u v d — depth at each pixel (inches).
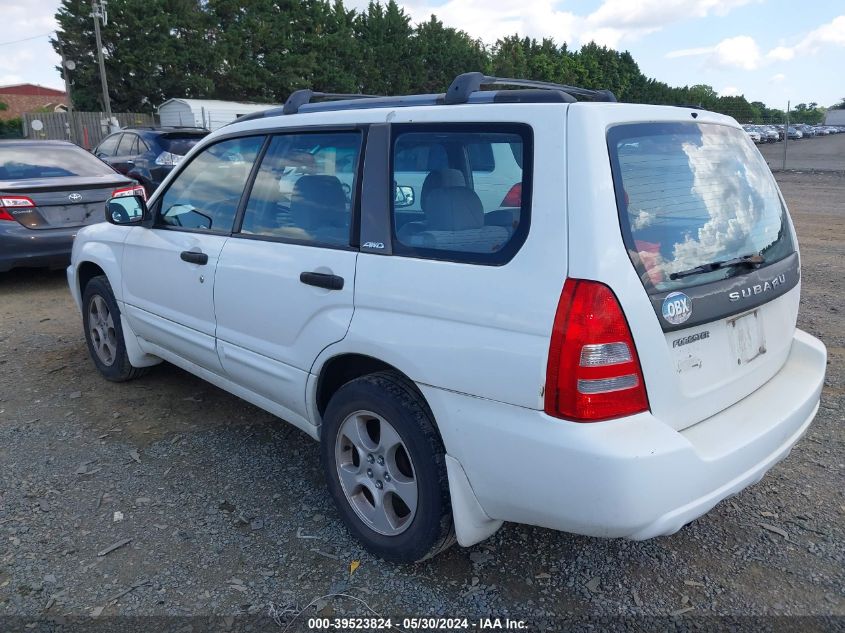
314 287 120.7
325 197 125.3
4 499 137.9
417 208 109.0
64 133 1537.9
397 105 124.0
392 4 2190.0
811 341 126.6
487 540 124.5
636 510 88.4
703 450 95.2
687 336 97.3
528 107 98.5
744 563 117.4
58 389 195.3
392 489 114.3
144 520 131.0
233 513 133.5
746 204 114.3
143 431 168.9
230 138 152.1
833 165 1071.6
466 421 99.0
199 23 1831.9
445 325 101.0
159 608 107.4
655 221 96.3
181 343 162.4
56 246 300.5
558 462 90.3
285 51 1927.9
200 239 152.5
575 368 88.6
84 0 1738.4
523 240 94.6
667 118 106.3
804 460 151.2
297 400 130.6
